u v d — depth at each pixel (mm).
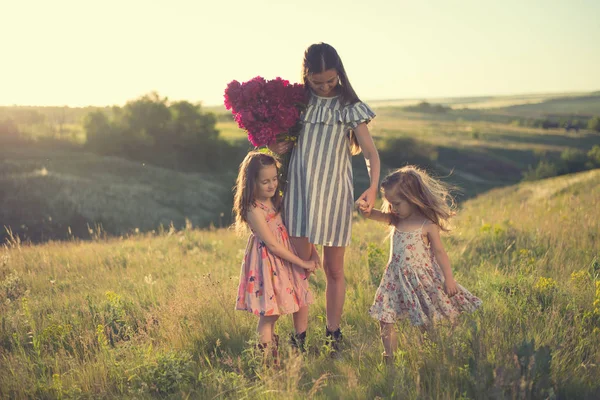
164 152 74312
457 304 3941
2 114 71812
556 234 7566
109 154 69562
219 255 9453
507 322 4102
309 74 3932
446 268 3842
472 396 3127
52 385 3711
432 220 3883
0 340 4762
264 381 3492
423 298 3832
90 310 5367
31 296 6508
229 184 63250
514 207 14188
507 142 135875
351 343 4105
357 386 3305
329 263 4273
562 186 26594
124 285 6953
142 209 40125
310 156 4035
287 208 4137
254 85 3912
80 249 10383
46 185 39719
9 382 3750
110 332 4695
